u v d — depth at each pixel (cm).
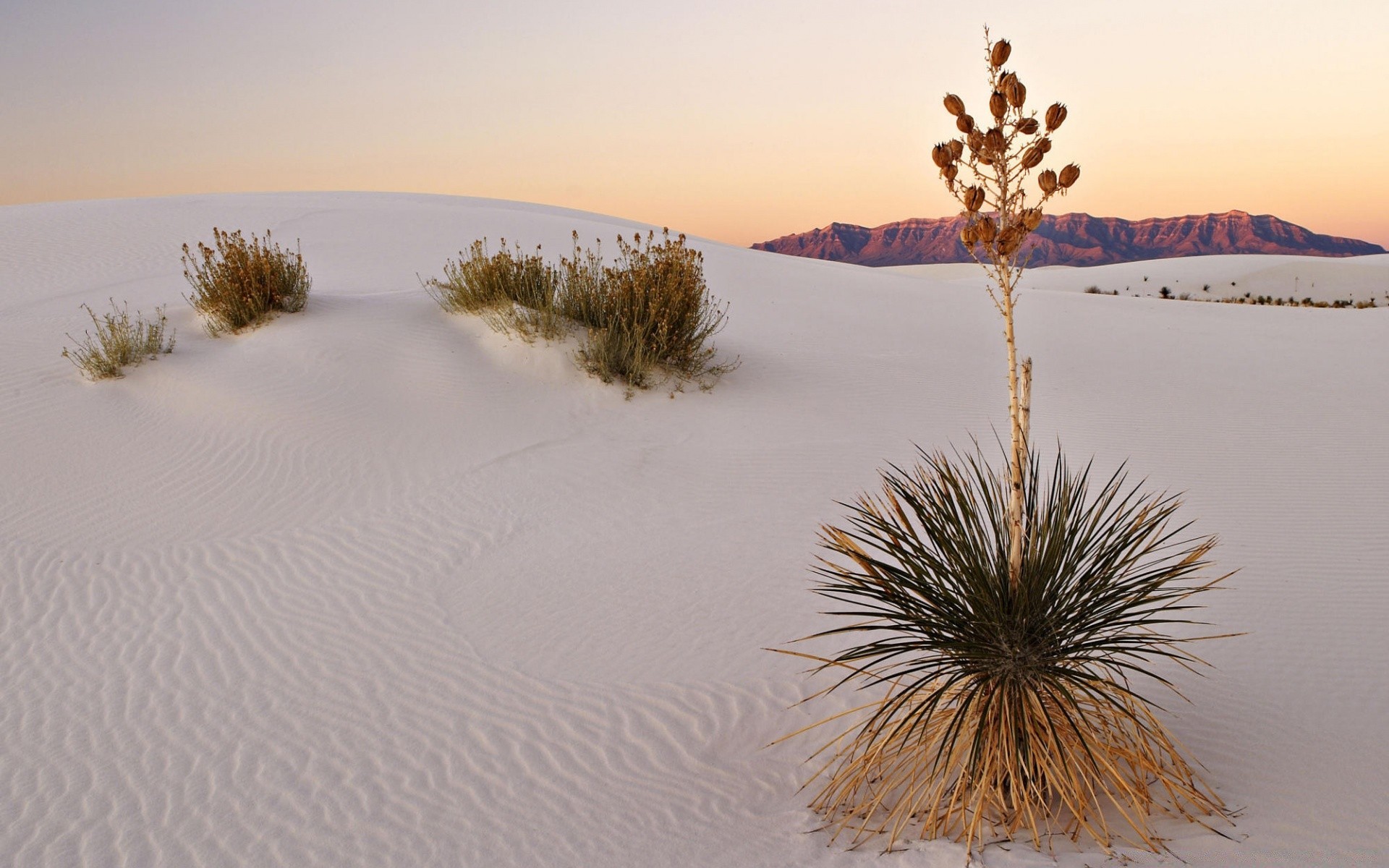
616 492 874
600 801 438
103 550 735
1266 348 1700
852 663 552
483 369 1162
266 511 812
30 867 399
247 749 488
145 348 1110
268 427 961
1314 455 977
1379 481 881
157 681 557
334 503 832
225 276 1236
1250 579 654
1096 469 939
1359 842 353
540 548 749
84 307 1362
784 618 621
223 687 549
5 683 557
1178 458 974
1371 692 487
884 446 1017
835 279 2453
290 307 1253
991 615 371
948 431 1081
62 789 455
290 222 2450
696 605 643
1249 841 359
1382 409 1180
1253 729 454
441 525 793
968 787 391
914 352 1520
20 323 1258
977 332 1764
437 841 412
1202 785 407
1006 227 357
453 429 1007
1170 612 601
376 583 687
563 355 1202
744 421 1101
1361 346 1719
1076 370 1421
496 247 2252
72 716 521
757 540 762
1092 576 385
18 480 839
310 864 399
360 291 1579
